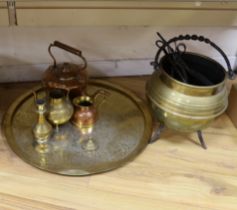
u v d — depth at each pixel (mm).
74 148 1059
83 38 1317
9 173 986
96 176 1000
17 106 1185
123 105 1240
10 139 1064
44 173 993
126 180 999
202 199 968
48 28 1255
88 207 921
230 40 1440
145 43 1385
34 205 914
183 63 1041
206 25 1301
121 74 1469
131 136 1117
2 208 900
